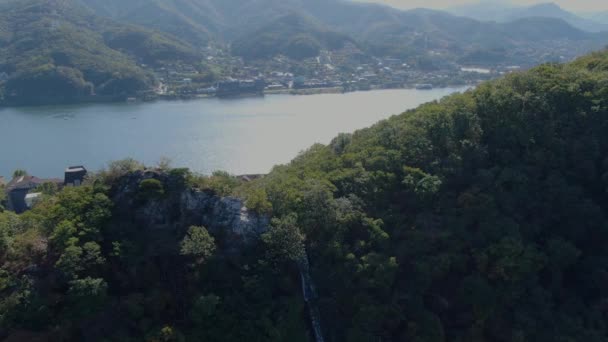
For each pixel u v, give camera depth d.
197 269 78.31
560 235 90.50
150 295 74.88
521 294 81.44
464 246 84.69
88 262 73.56
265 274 80.44
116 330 69.88
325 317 79.69
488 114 104.31
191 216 85.94
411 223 88.31
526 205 90.19
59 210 80.00
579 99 101.06
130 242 79.06
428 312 78.38
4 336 65.81
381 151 100.81
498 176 92.62
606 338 79.06
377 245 84.12
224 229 84.56
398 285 80.94
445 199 91.00
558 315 81.38
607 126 97.25
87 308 69.12
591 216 89.25
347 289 79.88
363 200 90.81
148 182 84.62
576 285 89.00
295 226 82.81
